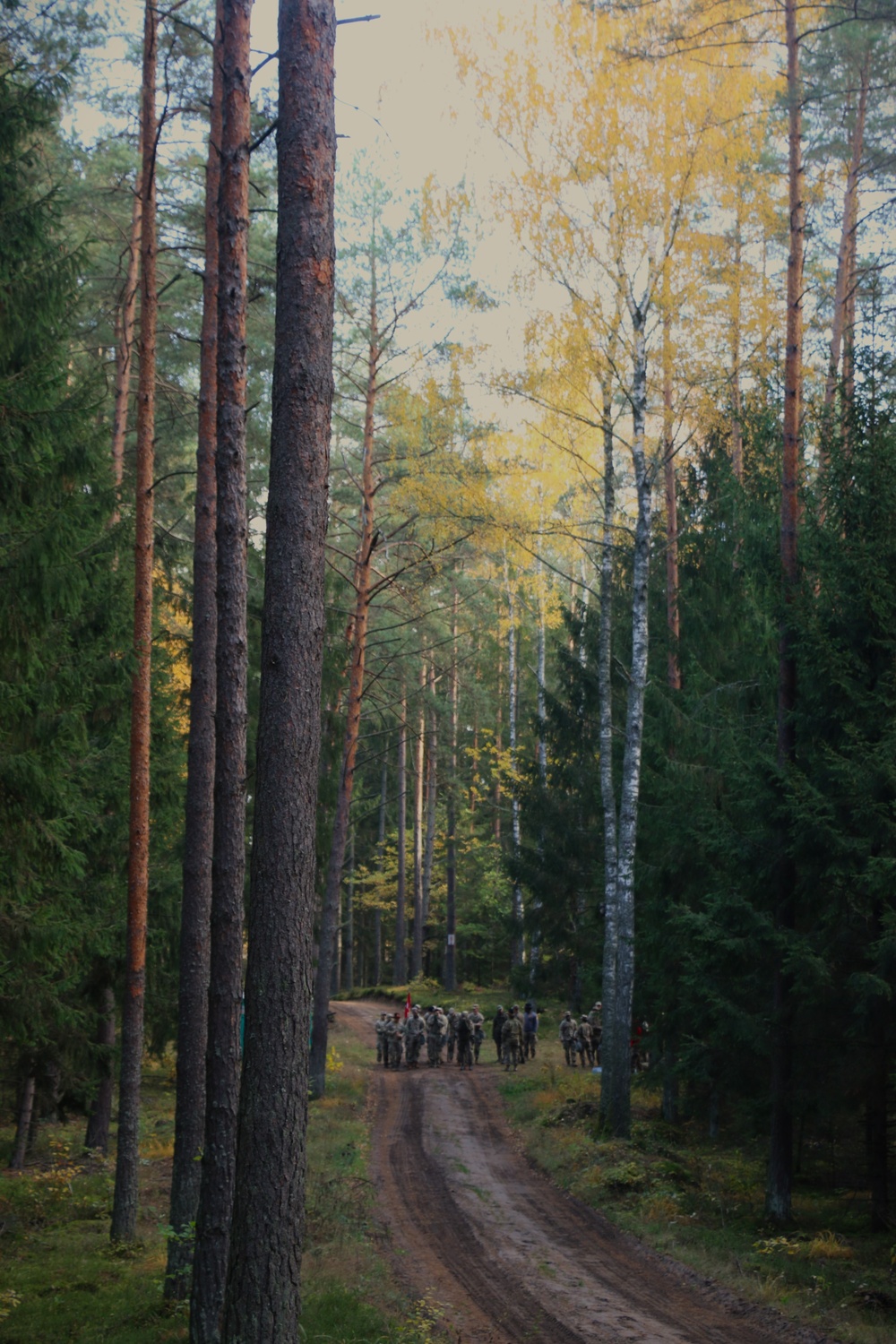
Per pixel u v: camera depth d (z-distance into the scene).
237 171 9.73
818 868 13.29
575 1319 10.24
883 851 12.46
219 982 9.88
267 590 6.63
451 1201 15.24
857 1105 13.28
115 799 15.59
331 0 6.99
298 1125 6.24
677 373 16.94
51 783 10.97
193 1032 11.73
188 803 12.13
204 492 12.32
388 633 37.94
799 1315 10.10
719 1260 12.13
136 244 18.12
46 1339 9.76
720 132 15.59
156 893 18.91
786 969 12.87
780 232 17.45
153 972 19.08
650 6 15.09
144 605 14.01
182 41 15.25
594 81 15.51
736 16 14.98
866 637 13.43
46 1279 11.78
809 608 14.02
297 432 6.67
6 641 10.26
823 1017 13.42
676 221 16.17
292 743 6.48
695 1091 21.16
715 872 15.02
